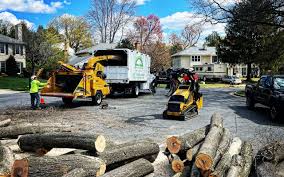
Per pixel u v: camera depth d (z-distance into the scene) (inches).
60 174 202.1
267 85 567.8
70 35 3368.6
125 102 802.2
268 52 1162.6
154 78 1058.7
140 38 2861.7
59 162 207.5
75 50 3395.7
